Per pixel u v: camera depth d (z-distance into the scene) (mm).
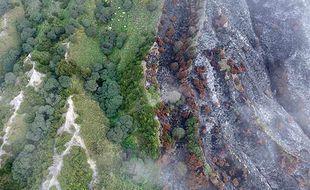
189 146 75188
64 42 80688
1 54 82625
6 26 84250
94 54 82250
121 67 81375
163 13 82875
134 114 76000
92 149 72062
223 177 76750
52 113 73438
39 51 79312
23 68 77750
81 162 69875
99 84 80188
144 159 73812
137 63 78750
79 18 84188
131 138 74875
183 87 78812
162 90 78375
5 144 72812
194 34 81812
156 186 73438
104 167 71812
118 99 77000
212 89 80750
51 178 68375
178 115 78125
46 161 69688
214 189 74875
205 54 81188
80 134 72000
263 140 81562
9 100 75875
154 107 75812
